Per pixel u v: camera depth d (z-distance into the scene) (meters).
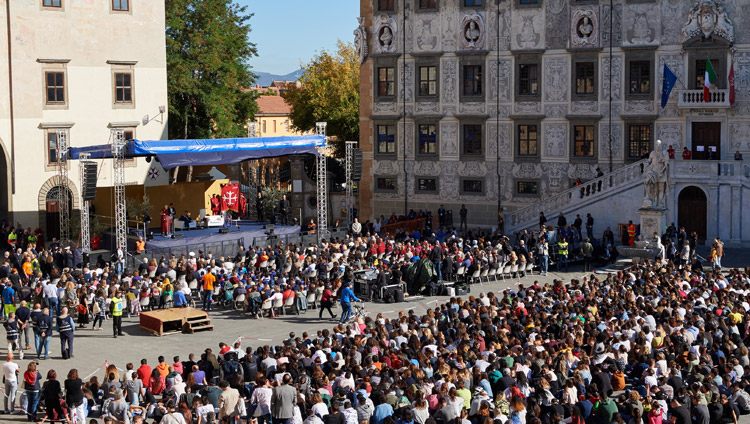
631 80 57.56
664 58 56.28
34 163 57.81
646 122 57.03
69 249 46.28
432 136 64.12
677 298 30.78
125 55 60.84
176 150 49.44
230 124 73.25
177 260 43.34
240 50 80.31
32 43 57.09
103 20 59.75
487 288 44.12
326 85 90.31
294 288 39.50
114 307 35.28
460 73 62.41
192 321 36.28
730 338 27.19
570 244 50.88
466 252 46.41
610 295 32.03
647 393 21.36
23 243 52.59
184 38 71.62
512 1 60.28
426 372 22.81
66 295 36.94
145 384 25.28
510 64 60.81
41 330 31.66
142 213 59.53
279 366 24.52
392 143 65.69
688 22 55.16
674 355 25.02
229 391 22.03
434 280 43.88
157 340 34.81
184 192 65.81
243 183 70.81
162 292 39.25
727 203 52.34
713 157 55.44
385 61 64.94
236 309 40.19
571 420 19.81
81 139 59.41
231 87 75.94
